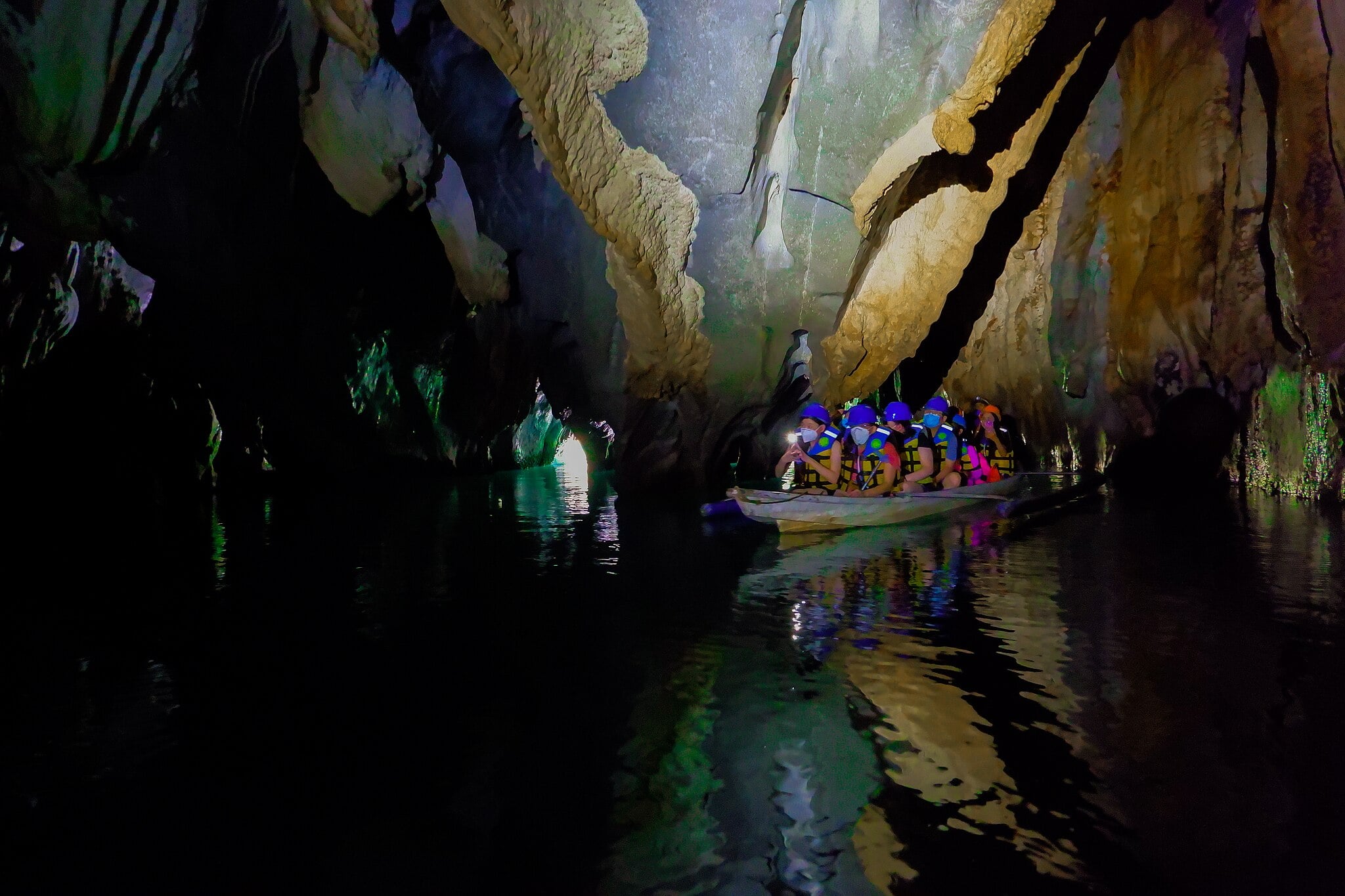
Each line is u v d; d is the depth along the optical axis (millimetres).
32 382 7621
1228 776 2090
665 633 3512
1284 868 1708
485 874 1785
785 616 3732
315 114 8211
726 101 6641
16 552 5684
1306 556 4680
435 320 13328
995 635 3342
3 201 7172
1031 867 1748
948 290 9141
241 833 1968
